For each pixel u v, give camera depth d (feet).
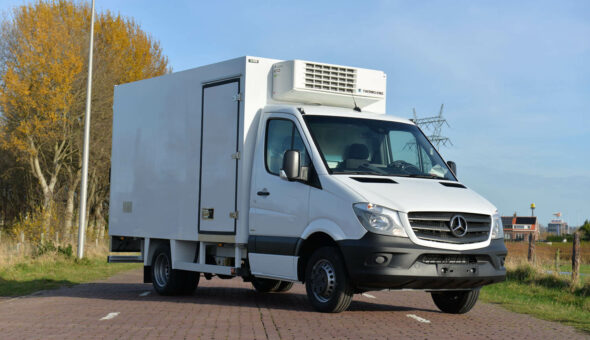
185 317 31.53
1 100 108.58
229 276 41.22
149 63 129.59
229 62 37.32
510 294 51.01
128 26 128.88
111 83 122.31
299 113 34.12
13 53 110.63
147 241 44.19
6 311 35.17
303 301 39.83
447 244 30.12
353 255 29.81
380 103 38.91
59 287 52.06
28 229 94.58
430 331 28.19
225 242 36.99
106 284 55.16
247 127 35.91
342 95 37.19
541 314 37.73
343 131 33.91
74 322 30.12
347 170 32.50
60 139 118.93
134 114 45.93
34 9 112.06
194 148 39.83
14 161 135.23
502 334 28.32
